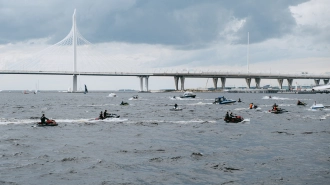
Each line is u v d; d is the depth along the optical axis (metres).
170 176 28.00
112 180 27.00
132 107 116.44
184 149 38.41
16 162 32.22
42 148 39.06
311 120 69.38
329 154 35.19
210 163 31.80
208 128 56.91
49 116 82.56
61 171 29.28
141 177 27.73
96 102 156.00
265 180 26.86
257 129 55.16
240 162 32.19
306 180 26.83
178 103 142.62
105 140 44.53
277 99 188.62
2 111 99.38
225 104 131.88
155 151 37.22
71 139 45.41
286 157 33.97
